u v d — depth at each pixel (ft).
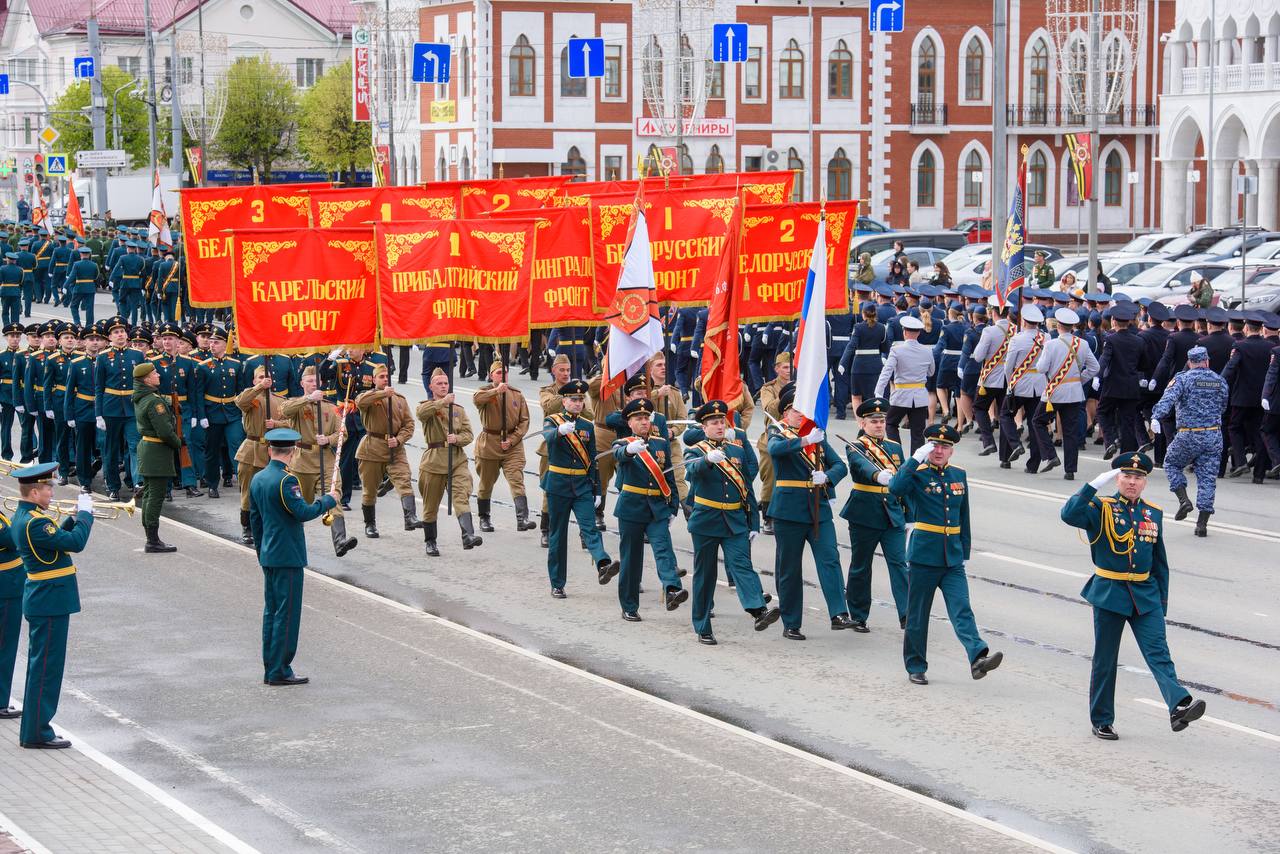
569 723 39.75
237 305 58.65
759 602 47.62
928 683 43.37
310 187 73.26
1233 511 67.10
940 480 42.73
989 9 222.69
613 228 63.62
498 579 56.08
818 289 47.57
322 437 58.65
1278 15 195.72
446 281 60.85
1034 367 75.77
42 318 153.69
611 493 72.54
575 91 212.64
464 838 32.17
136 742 38.40
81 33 313.73
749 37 215.72
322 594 53.67
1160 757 37.40
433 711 40.78
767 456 61.05
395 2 230.89
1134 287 132.46
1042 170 228.22
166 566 57.98
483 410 62.59
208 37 277.64
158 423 59.21
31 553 37.37
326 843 31.91
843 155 221.66
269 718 40.22
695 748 37.81
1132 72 226.79
